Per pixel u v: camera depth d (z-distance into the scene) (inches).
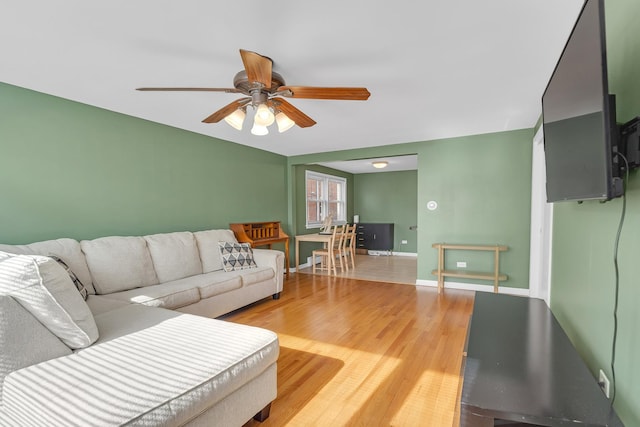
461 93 104.3
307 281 192.9
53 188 105.0
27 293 55.0
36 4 59.0
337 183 315.6
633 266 40.9
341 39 71.6
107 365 51.4
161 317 74.4
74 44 73.5
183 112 123.7
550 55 78.8
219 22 65.1
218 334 64.3
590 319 59.2
